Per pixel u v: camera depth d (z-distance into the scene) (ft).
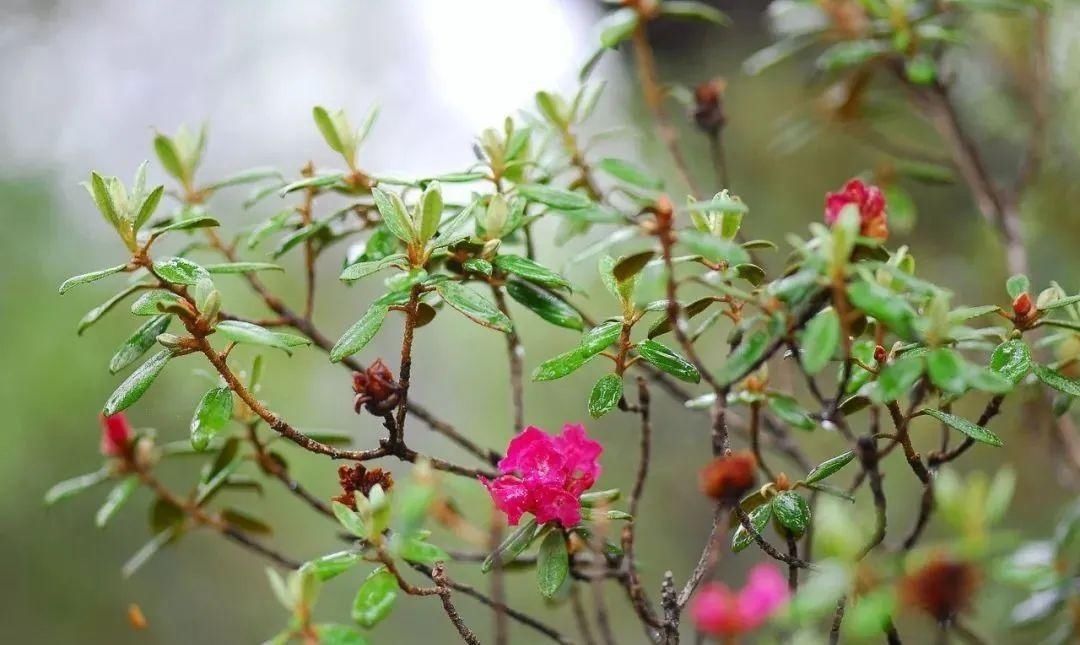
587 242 4.99
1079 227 4.51
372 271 2.88
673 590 2.92
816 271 2.71
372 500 2.77
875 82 5.03
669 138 3.70
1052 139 4.61
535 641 5.26
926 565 2.66
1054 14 4.16
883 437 2.89
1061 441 3.68
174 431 5.04
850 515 2.85
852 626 2.64
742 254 2.73
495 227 2.98
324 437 3.28
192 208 3.32
